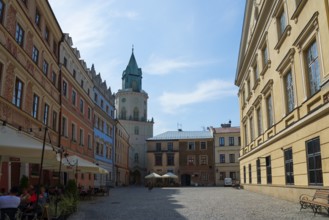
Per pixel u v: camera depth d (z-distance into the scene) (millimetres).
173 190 43000
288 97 20531
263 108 26938
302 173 17203
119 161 64812
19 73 18828
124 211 16359
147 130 91625
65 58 30328
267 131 25516
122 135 68188
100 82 48500
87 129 38812
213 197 25953
